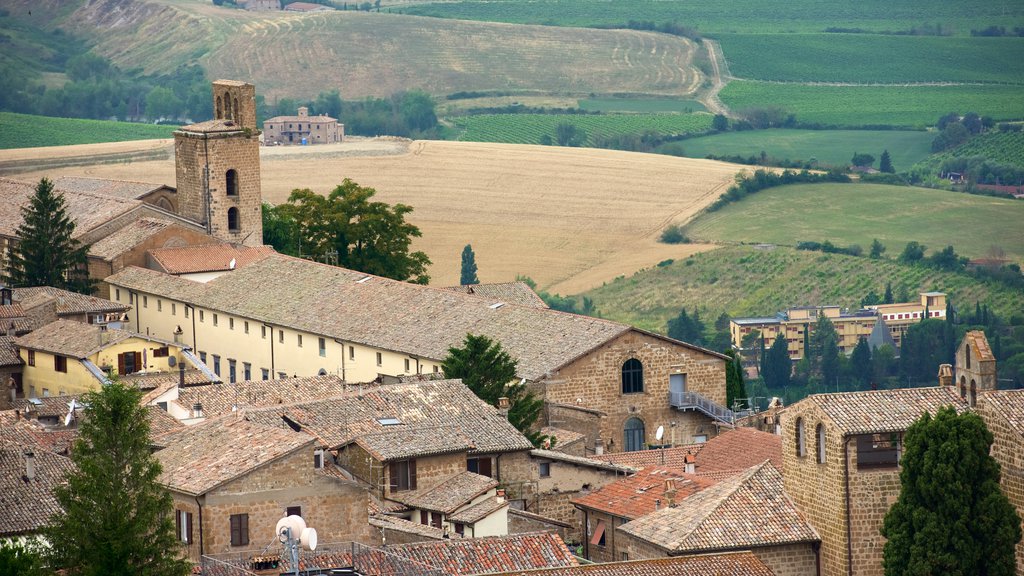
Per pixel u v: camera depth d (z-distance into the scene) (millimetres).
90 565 120750
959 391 144125
